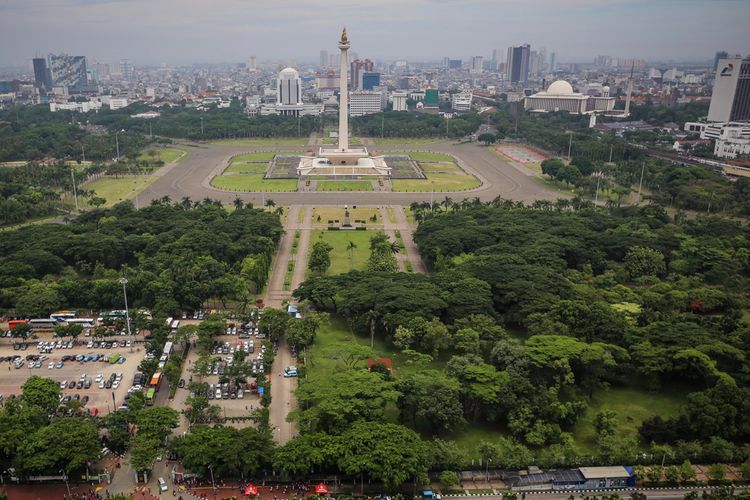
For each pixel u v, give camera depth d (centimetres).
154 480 19625
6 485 19475
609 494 19738
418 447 19650
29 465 18725
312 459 19175
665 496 19700
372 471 18788
